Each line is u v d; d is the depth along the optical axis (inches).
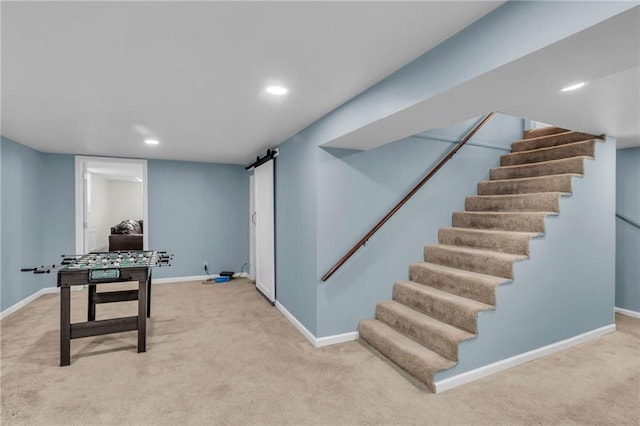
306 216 133.6
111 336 132.3
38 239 188.2
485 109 79.3
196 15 58.1
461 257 125.0
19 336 131.0
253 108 110.6
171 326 143.8
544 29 50.0
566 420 80.7
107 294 136.5
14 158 162.9
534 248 112.2
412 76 76.4
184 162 230.2
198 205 234.7
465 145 156.9
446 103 75.1
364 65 78.8
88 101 103.6
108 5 54.9
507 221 127.3
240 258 247.8
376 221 134.3
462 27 62.9
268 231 180.4
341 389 93.9
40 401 87.6
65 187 198.2
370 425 78.7
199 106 108.7
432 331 103.7
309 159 130.7
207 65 78.6
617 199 161.2
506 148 171.2
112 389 93.7
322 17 58.9
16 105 107.3
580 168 127.0
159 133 146.9
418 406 85.9
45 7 55.2
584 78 61.9
